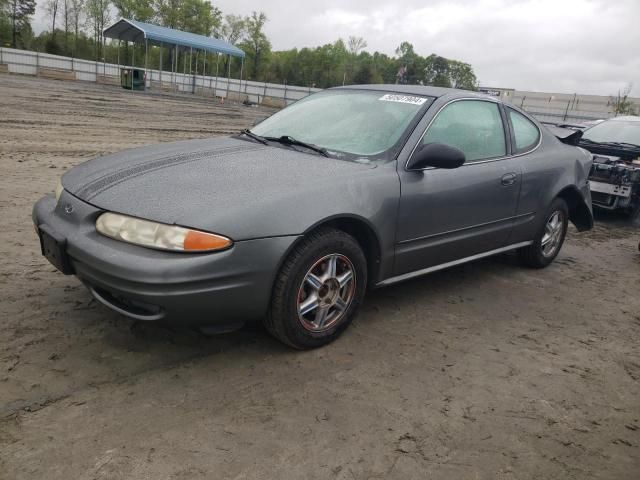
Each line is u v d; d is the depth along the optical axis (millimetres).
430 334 3551
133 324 3254
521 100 64625
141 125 14875
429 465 2309
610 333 3869
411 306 3982
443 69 85812
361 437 2441
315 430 2457
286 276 2861
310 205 2900
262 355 3068
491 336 3619
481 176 3947
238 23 69938
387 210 3279
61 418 2371
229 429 2406
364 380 2910
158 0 67312
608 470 2395
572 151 5113
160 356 2957
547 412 2789
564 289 4711
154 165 3205
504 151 4328
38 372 2693
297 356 3092
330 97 4246
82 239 2752
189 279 2547
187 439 2314
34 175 7207
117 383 2672
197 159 3311
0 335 3004
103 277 2641
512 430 2607
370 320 3668
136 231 2621
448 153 3314
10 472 2041
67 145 10125
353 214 3068
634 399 3004
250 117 22719
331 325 3213
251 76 70875
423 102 3826
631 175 7465
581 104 61500
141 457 2184
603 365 3367
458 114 3957
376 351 3244
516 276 4926
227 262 2621
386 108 3842
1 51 35625
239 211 2689
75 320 3248
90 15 62875
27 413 2381
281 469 2197
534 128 4797
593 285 4914
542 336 3703
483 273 4922
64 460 2129
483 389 2945
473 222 3982
